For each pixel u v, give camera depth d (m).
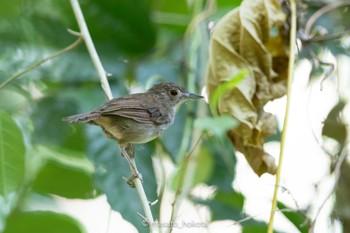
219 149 11.09
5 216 9.87
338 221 10.84
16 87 11.05
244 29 9.80
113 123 10.75
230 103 9.67
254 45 9.80
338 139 11.24
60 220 10.68
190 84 11.38
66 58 11.12
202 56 11.56
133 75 11.72
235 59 9.79
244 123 9.62
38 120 10.89
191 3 12.49
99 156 10.30
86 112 10.44
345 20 12.00
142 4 11.38
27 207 11.27
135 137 10.91
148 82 11.02
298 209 9.19
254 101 9.78
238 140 9.89
